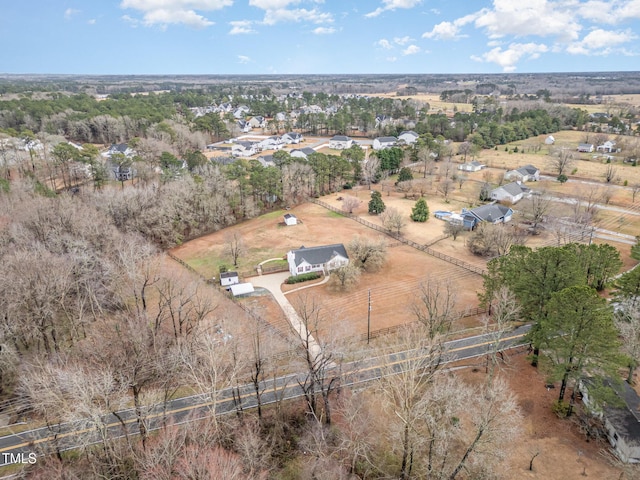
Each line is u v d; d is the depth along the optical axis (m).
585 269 52.81
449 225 80.94
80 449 32.00
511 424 34.09
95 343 42.34
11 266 45.09
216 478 26.03
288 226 88.25
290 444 35.59
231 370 39.69
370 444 33.91
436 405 32.84
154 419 36.28
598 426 35.84
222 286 62.72
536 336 39.22
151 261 60.31
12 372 40.28
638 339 38.28
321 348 38.09
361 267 67.00
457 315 51.91
